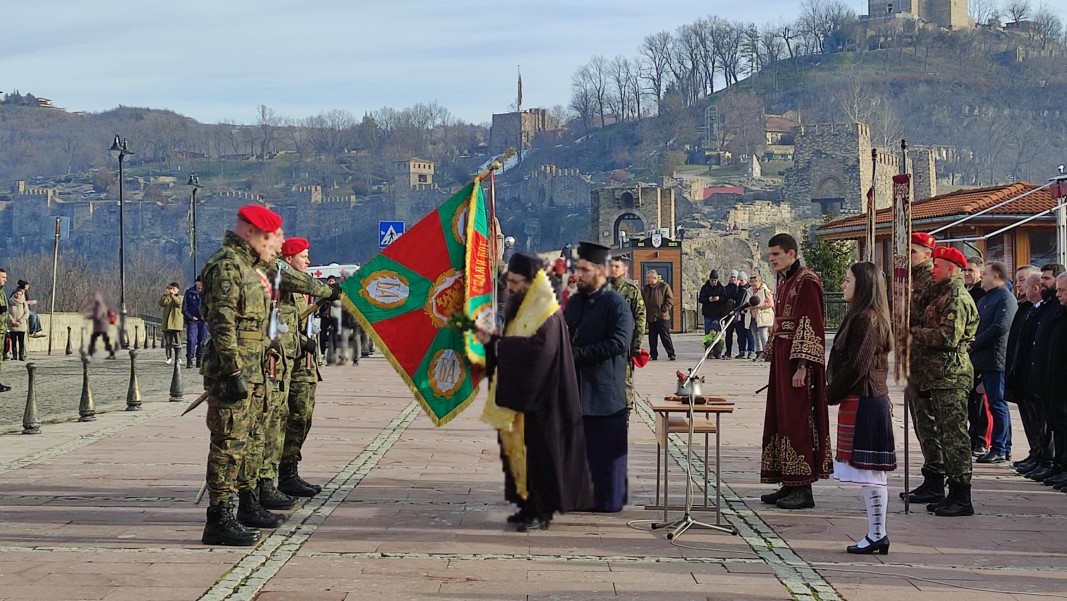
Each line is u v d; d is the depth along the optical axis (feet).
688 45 627.87
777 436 32.12
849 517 31.01
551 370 28.78
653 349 88.58
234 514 28.25
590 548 27.07
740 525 29.81
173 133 629.51
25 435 46.34
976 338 40.63
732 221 379.96
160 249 466.70
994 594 23.40
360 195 561.02
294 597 22.72
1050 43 648.38
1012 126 561.02
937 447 33.19
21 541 27.35
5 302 68.59
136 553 26.23
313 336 33.86
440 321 31.04
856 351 27.04
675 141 547.08
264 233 27.99
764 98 599.16
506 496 29.25
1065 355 36.06
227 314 26.78
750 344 90.53
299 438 33.01
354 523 29.60
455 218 31.27
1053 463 37.04
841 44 647.97
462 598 22.76
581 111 632.38
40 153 554.05
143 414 54.19
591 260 30.63
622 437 31.04
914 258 32.96
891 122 534.78
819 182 398.83
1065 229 77.46
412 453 41.52
